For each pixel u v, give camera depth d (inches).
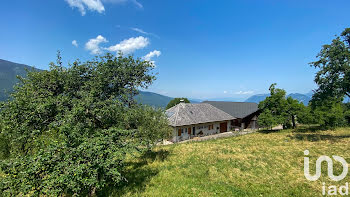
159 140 550.9
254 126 1347.2
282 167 394.6
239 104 1578.5
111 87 318.0
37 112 243.4
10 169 194.9
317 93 642.2
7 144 393.7
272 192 288.7
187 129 1051.3
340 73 578.9
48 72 284.7
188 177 355.9
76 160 199.0
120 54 334.3
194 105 1283.2
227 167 405.7
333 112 850.8
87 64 315.0
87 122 271.3
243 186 311.4
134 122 348.8
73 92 293.9
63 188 198.2
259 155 491.8
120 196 282.0
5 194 192.2
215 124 1216.8
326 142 591.2
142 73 344.2
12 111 233.5
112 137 251.3
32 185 191.5
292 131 888.9
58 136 232.7
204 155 514.0
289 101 961.5
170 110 1196.5
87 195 286.7
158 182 334.6
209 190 297.3
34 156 200.2
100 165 203.8
